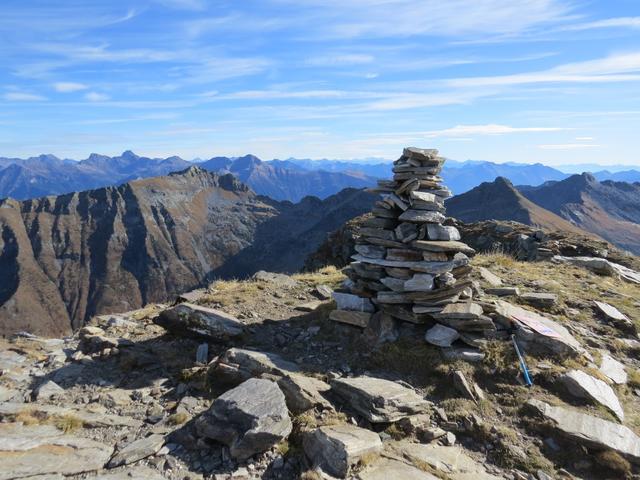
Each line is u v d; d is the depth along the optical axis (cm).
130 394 952
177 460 730
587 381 933
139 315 1482
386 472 687
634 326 1248
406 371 1005
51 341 1277
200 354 1096
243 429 753
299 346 1143
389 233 1152
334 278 1823
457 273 1129
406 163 1142
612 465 744
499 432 816
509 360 994
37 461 691
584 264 1920
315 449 723
